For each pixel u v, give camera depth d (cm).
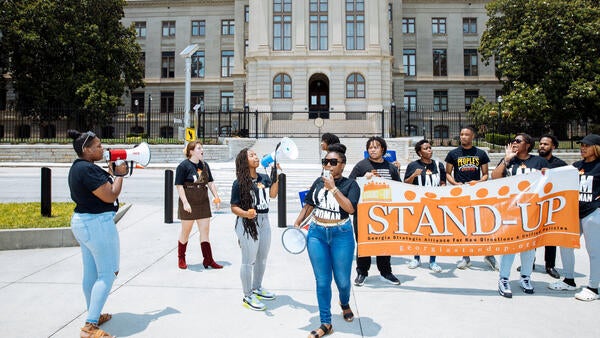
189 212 560
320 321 397
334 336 369
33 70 3111
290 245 403
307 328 389
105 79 3158
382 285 515
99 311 366
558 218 477
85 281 389
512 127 3036
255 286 462
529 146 541
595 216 458
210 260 578
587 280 533
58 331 380
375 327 389
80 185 365
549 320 406
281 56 3406
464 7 4353
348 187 392
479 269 583
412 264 586
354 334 374
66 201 1092
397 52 4206
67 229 700
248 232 427
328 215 383
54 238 693
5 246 673
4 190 1321
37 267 581
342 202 369
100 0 3212
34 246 684
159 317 413
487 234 481
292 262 608
